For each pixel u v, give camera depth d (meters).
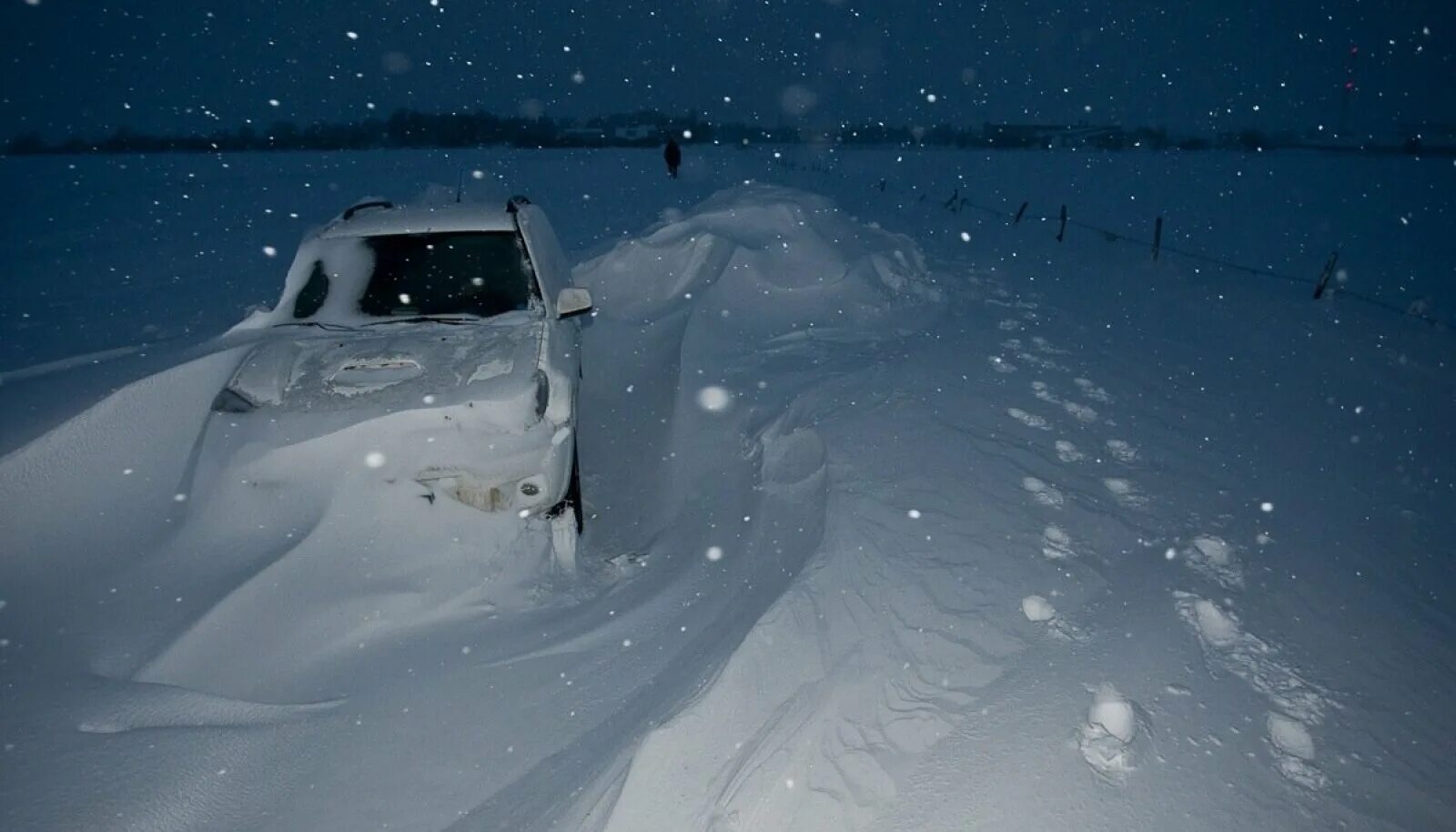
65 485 3.46
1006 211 19.55
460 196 7.53
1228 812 1.97
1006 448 4.23
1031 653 2.56
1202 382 5.90
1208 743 2.21
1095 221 17.78
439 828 2.23
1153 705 2.35
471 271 4.74
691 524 4.16
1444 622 3.01
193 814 2.24
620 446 5.32
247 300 10.30
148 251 14.23
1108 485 3.91
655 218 16.38
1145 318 8.04
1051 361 6.05
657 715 2.38
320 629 3.06
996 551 3.16
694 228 8.05
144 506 3.49
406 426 3.49
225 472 3.40
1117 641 2.64
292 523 3.34
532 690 2.84
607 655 3.03
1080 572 3.05
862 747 2.16
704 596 3.36
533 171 30.02
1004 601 2.84
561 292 4.59
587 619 3.30
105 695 2.62
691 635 3.06
